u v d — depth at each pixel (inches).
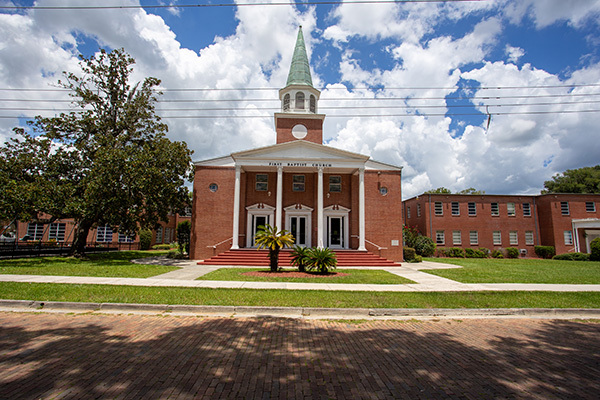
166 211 959.0
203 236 953.5
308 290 433.7
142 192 844.0
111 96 964.0
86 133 919.0
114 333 263.6
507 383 180.2
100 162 757.9
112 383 171.6
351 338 262.8
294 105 1110.4
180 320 307.9
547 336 277.0
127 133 964.6
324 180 1034.1
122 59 956.0
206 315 330.0
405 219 1545.3
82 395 157.4
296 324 302.4
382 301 377.7
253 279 531.8
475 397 163.0
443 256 1253.7
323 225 1013.8
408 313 348.8
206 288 432.5
